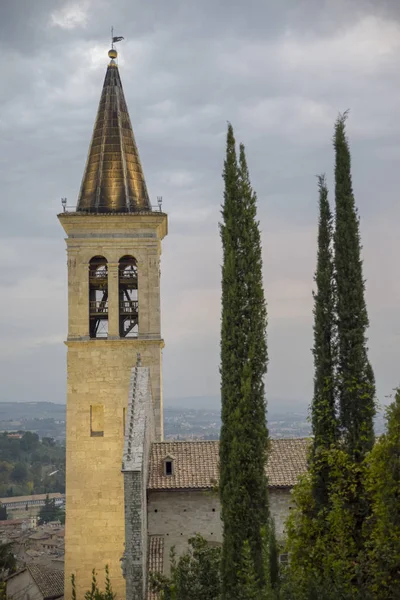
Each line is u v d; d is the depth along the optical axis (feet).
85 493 189.06
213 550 131.54
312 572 106.42
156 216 196.95
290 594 99.86
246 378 115.34
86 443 191.21
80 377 193.98
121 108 208.13
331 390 113.09
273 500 151.84
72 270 196.75
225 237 119.96
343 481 108.06
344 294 113.19
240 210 119.85
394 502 98.32
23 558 378.53
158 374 195.11
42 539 469.98
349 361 112.16
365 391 111.65
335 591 97.86
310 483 112.98
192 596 121.49
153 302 197.06
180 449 166.71
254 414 114.93
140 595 135.44
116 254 197.47
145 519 148.46
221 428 117.50
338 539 106.32
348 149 115.75
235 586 109.50
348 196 114.52
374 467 101.14
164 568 152.25
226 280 119.03
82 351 194.59
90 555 185.78
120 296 202.59
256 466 113.80
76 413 192.65
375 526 102.73
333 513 106.52
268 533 109.60
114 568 184.75
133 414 156.97
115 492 188.96
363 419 111.24
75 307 195.83
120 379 194.08
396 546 96.27
